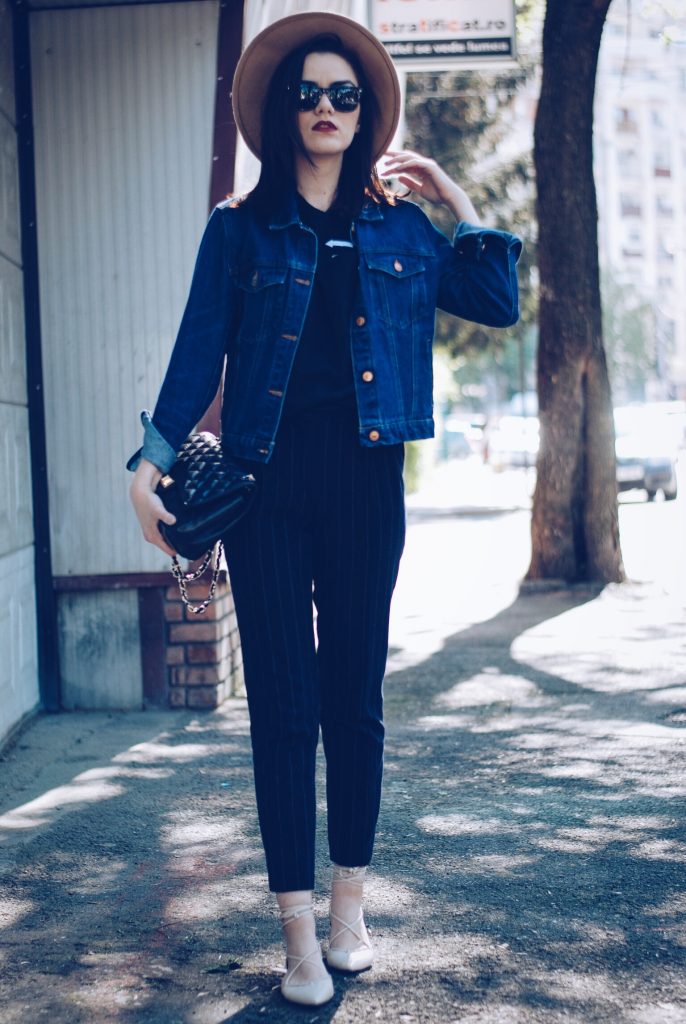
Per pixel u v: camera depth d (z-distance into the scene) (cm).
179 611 545
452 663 654
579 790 405
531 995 251
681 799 391
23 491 522
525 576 964
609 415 945
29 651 527
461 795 402
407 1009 246
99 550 538
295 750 255
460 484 2734
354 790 263
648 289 7688
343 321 252
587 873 324
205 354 253
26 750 473
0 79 500
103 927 295
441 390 2702
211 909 305
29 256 531
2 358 493
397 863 336
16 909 308
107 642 546
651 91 8994
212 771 438
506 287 269
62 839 363
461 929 287
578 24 907
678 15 1068
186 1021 244
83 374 534
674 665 627
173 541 243
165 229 530
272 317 249
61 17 527
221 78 522
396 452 258
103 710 547
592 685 584
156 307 532
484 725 507
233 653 588
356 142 264
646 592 911
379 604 259
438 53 856
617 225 9031
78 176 530
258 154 273
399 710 541
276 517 253
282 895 254
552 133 932
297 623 254
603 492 941
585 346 938
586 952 273
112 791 414
